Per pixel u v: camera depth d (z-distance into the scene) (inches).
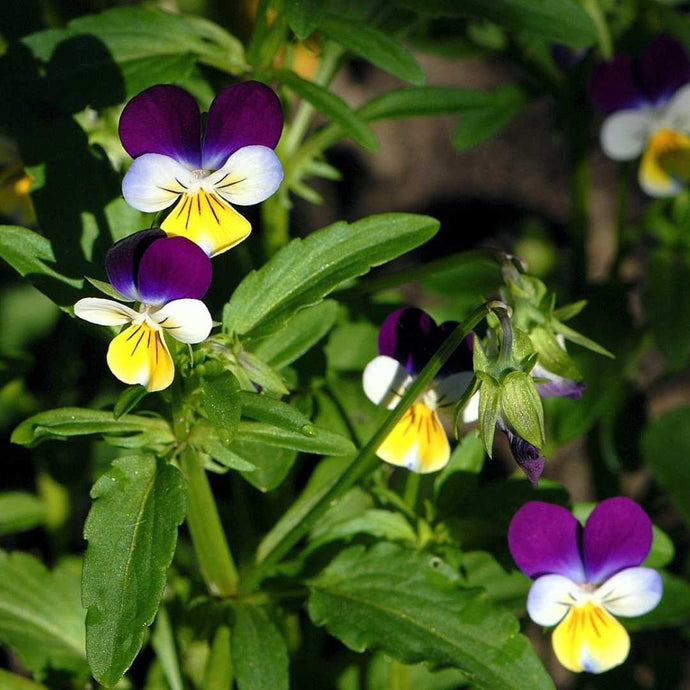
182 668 22.8
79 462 24.4
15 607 22.8
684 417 24.9
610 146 24.9
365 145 21.8
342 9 23.1
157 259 19.9
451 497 22.2
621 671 25.0
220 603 22.0
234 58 22.3
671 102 24.7
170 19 22.2
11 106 21.9
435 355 20.5
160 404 21.1
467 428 25.1
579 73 25.2
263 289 20.8
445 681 23.5
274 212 23.3
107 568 20.1
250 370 20.6
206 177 20.2
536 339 20.9
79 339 25.0
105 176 21.8
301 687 23.9
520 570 22.0
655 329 24.7
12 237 20.7
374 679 24.0
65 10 23.8
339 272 20.8
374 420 22.8
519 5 22.3
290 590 22.0
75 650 22.8
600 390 24.7
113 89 21.8
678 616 22.4
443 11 22.2
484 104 23.2
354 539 22.1
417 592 21.4
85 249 21.5
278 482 21.3
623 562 21.2
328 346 23.5
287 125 23.1
